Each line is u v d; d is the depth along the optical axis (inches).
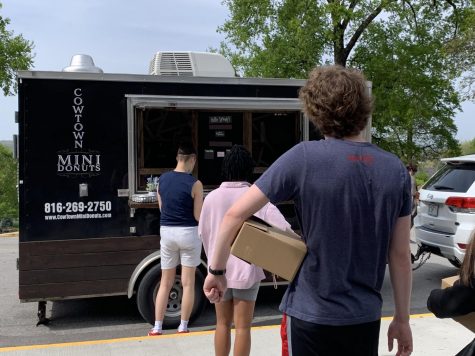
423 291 275.7
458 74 820.0
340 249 76.9
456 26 781.9
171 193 187.6
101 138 204.8
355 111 80.0
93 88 203.6
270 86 221.5
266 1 748.6
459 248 267.0
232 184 138.7
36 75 197.9
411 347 84.6
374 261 78.6
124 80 206.4
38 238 199.3
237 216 82.4
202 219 139.4
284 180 78.6
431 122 900.0
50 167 200.1
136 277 207.2
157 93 209.8
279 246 82.0
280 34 760.3
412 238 433.1
